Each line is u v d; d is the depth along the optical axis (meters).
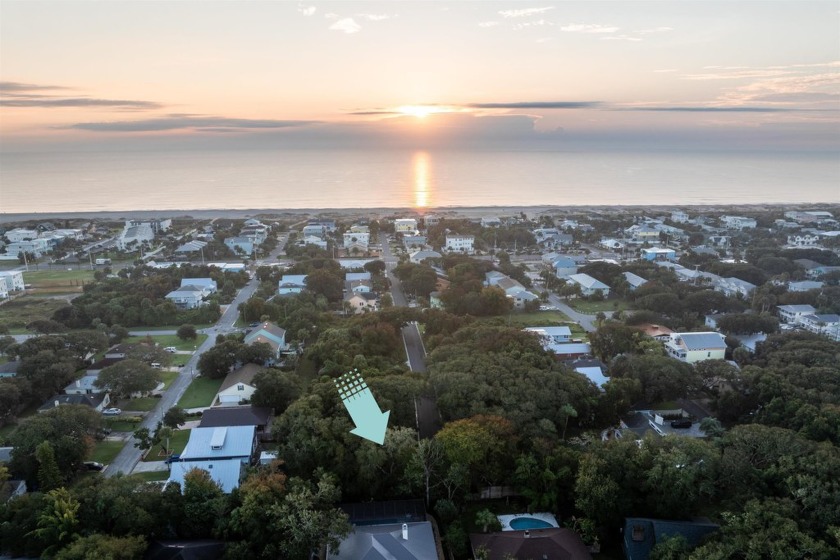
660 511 71.69
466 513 77.62
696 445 75.81
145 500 69.44
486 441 78.81
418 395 98.06
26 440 82.31
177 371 131.00
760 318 148.88
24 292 199.75
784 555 56.81
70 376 118.31
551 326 155.25
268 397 104.50
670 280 198.00
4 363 130.38
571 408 92.25
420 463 75.94
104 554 59.31
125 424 104.88
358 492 78.50
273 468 77.00
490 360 107.00
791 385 101.06
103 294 176.50
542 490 77.00
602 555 70.44
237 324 166.00
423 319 149.50
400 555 63.88
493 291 169.75
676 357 131.62
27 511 67.31
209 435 91.12
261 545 66.25
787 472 69.69
